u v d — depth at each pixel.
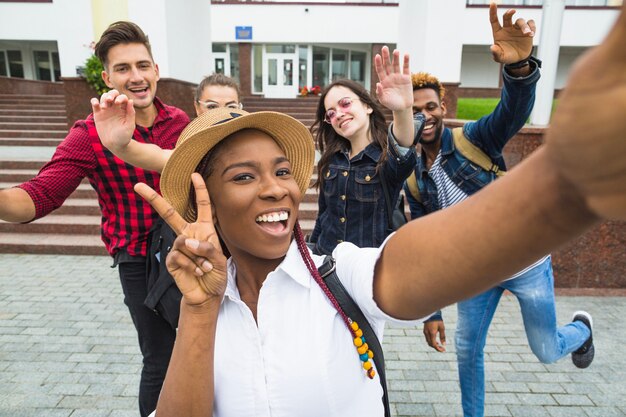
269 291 1.01
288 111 14.63
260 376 0.97
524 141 4.52
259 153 0.96
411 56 9.50
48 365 3.42
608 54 0.28
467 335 2.36
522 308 2.32
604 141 0.29
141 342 2.31
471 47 21.20
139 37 2.29
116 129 1.48
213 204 1.01
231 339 1.01
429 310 0.65
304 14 19.92
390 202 2.34
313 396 0.95
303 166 1.14
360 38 20.00
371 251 0.94
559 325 4.05
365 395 1.01
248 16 20.06
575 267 4.76
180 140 1.09
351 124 2.35
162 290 2.03
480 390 2.38
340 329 1.00
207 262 0.81
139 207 2.20
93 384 3.19
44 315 4.27
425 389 3.12
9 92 17.92
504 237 0.47
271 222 0.98
